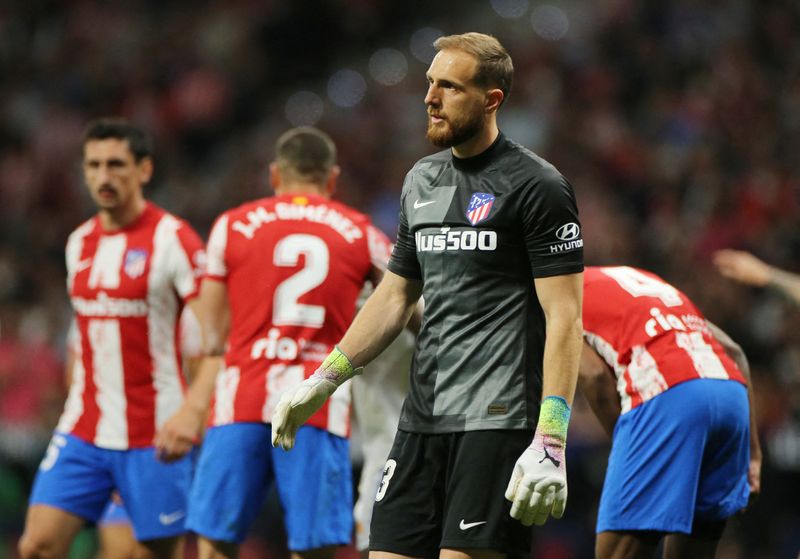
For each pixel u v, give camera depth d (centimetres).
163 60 5875
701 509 1691
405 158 4975
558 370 1322
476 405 1374
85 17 6112
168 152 5562
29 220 5206
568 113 4850
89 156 2006
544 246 1354
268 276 1869
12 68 5962
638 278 1755
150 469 1981
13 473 3262
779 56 4897
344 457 1873
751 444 1816
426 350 1416
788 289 1956
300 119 5638
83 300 2014
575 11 5509
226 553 1844
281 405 1414
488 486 1361
